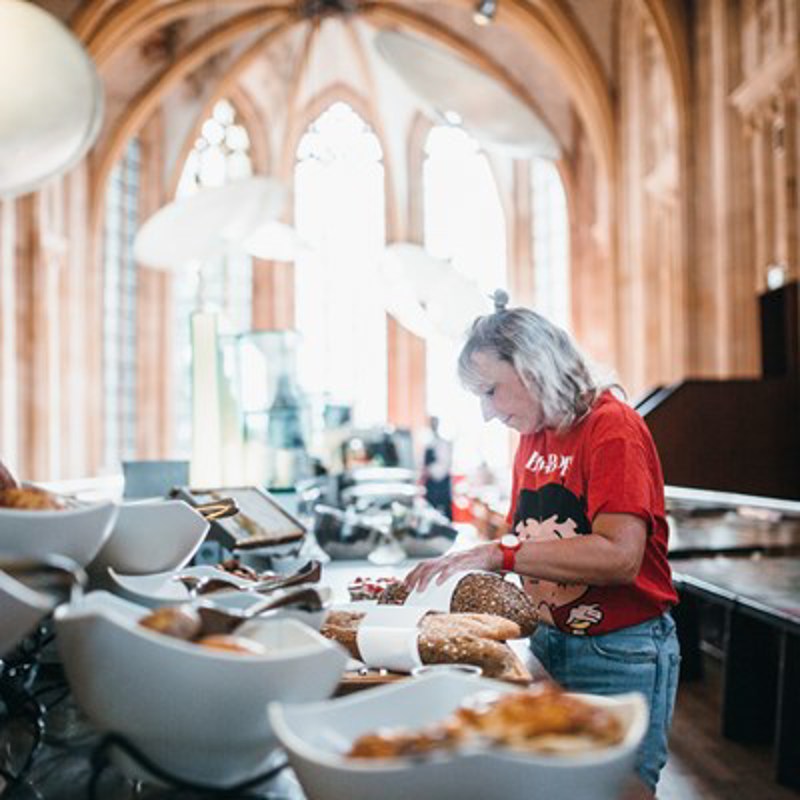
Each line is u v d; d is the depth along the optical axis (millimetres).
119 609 1255
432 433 13953
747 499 6969
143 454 22609
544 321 2330
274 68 23734
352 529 3688
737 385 9117
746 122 12797
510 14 18891
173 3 18781
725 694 5648
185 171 23812
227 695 1009
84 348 19641
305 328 24812
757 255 12438
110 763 1091
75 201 19188
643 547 2150
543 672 1843
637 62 17641
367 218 24891
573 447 2285
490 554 2074
